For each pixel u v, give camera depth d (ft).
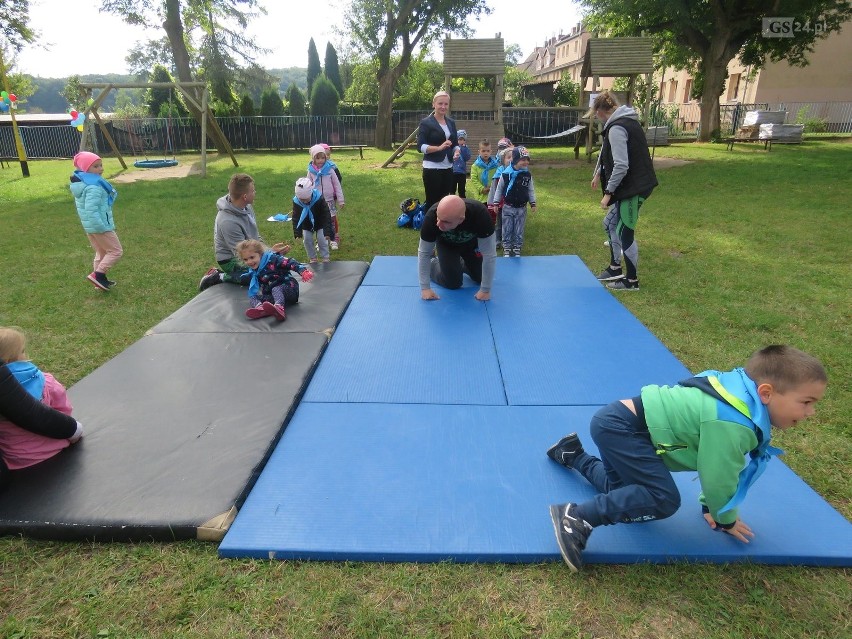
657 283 18.52
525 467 8.87
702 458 6.47
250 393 10.89
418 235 25.59
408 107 95.55
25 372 8.71
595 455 9.07
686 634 6.27
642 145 16.72
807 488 8.44
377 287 17.61
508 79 174.81
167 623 6.46
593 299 16.42
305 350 12.73
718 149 60.13
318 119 81.76
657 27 68.95
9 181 47.65
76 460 8.93
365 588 6.88
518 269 19.43
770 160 49.67
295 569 7.17
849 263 20.34
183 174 49.88
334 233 23.03
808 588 6.86
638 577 7.02
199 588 6.91
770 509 8.00
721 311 16.06
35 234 26.71
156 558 7.38
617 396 11.00
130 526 7.57
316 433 9.82
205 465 8.77
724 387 6.56
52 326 15.46
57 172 54.08
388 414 10.41
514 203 20.66
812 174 41.04
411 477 8.66
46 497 8.10
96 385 11.30
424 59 130.93
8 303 17.25
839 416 10.62
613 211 17.88
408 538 7.47
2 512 7.84
